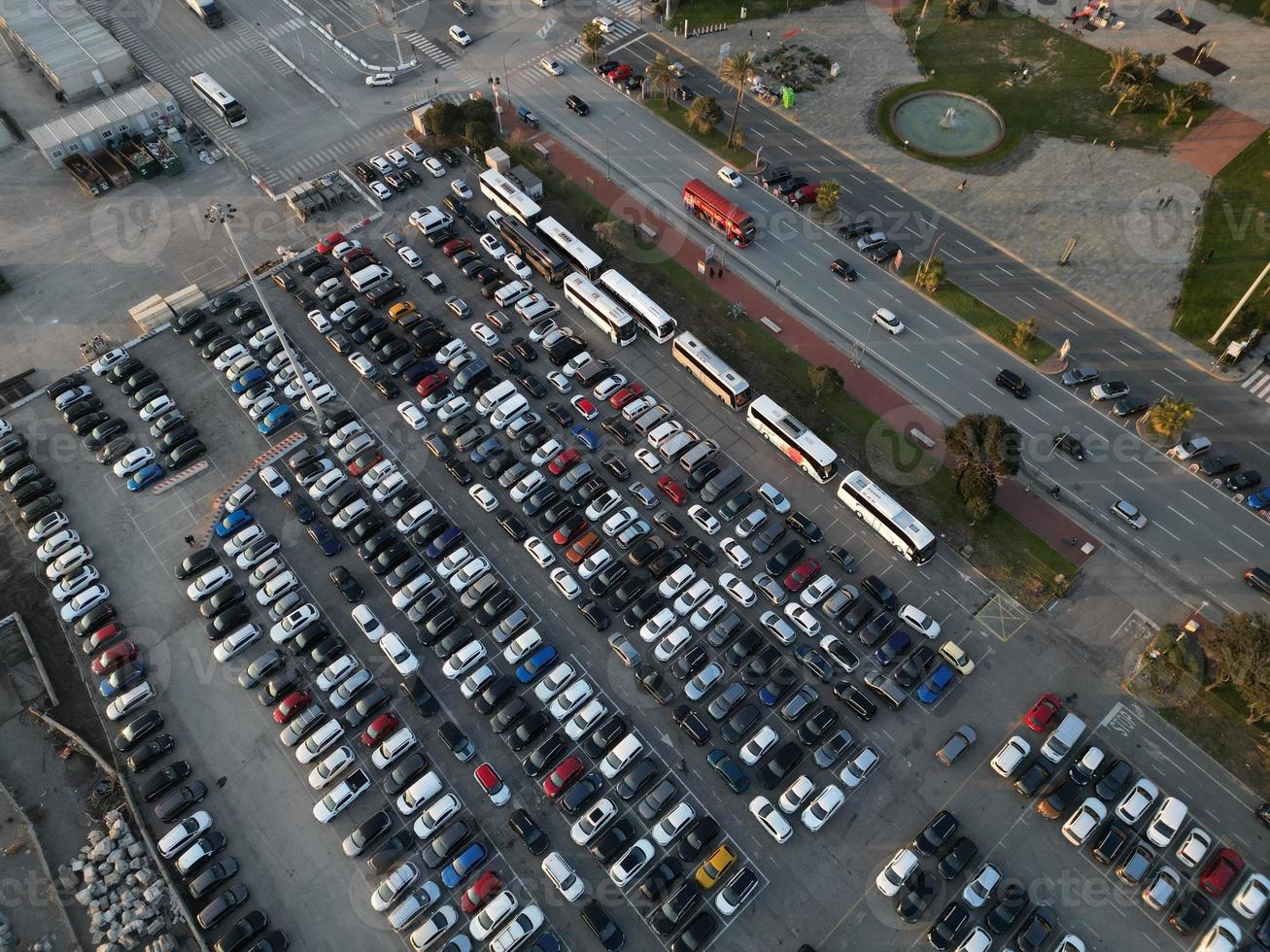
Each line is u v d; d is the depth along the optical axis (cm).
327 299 12838
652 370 12225
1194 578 10119
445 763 9094
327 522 10894
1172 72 15862
